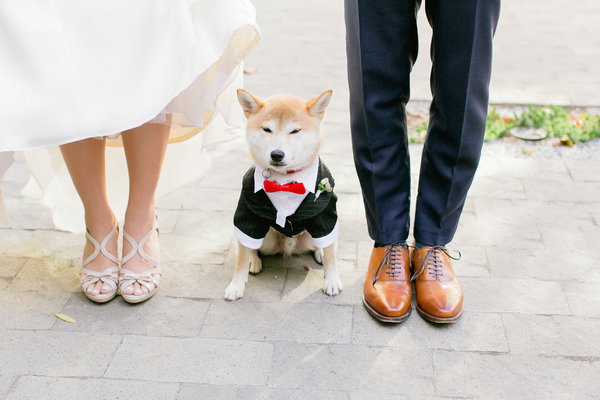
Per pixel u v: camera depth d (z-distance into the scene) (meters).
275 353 2.20
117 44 2.01
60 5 1.93
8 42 1.93
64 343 2.25
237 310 2.43
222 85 2.29
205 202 3.20
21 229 2.95
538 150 3.74
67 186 2.78
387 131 2.29
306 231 2.58
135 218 2.50
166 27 2.04
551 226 2.95
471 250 2.77
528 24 6.79
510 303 2.44
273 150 2.16
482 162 3.59
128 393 2.03
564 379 2.07
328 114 4.29
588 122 4.03
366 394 2.02
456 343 2.24
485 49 2.07
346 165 3.59
